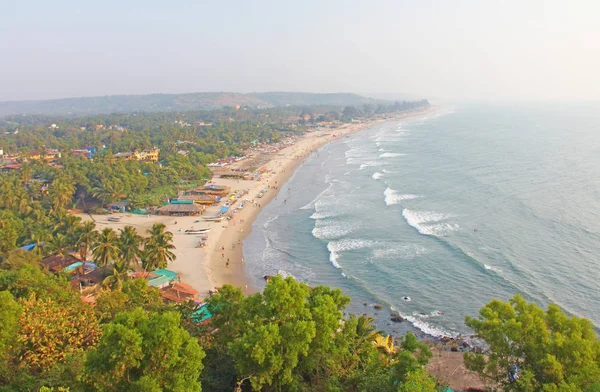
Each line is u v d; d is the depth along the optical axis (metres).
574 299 60.69
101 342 26.00
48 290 44.56
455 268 73.19
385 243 86.25
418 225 94.88
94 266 71.06
